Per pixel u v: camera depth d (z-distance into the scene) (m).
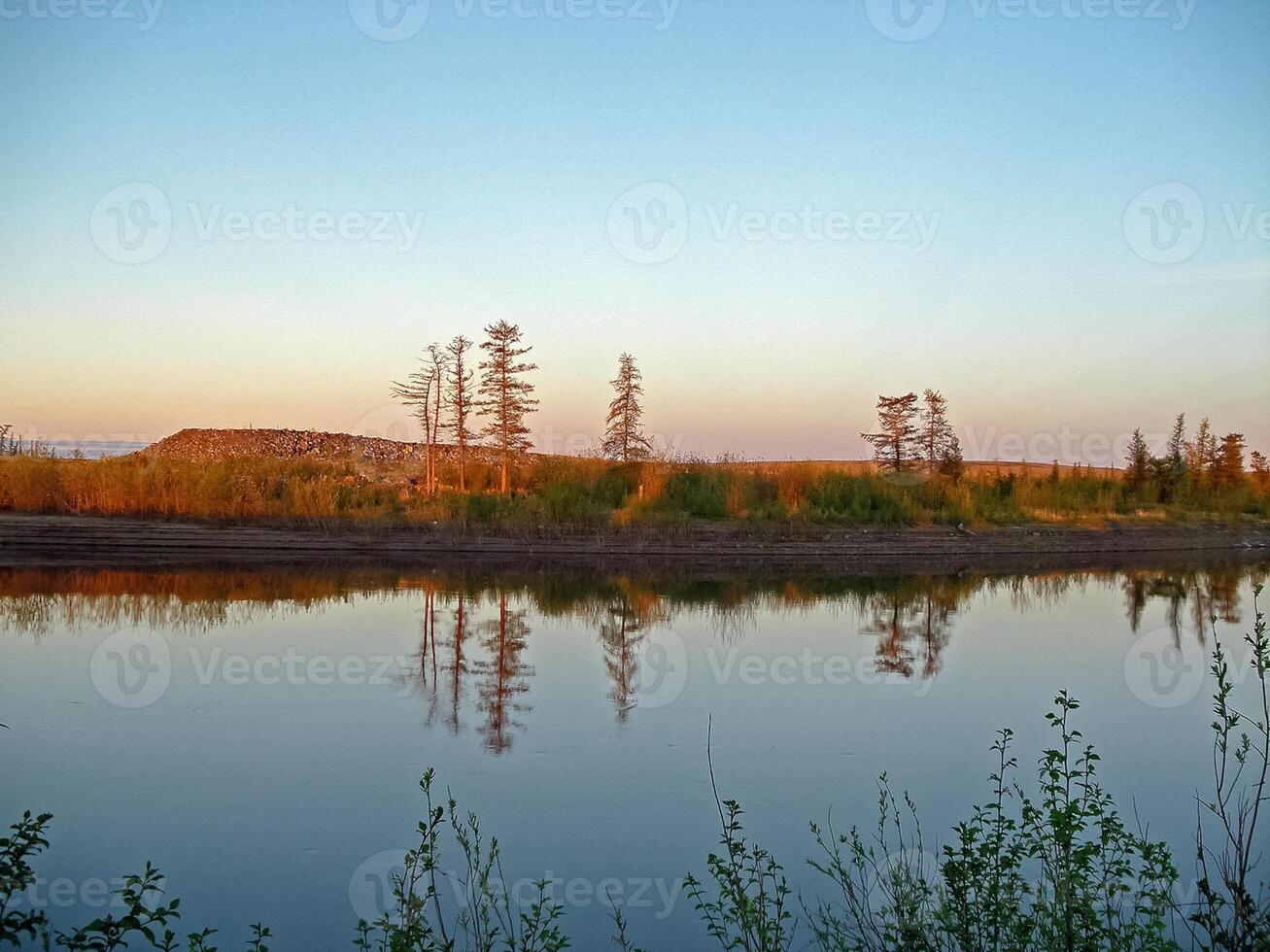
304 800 7.61
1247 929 4.46
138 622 14.83
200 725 9.59
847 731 9.82
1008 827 5.28
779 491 30.83
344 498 27.28
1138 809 7.53
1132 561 30.17
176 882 6.20
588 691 11.26
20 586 18.38
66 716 9.82
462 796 7.77
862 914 5.52
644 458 34.75
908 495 31.84
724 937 5.53
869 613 17.75
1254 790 7.97
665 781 8.18
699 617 16.91
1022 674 12.61
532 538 26.08
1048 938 4.62
